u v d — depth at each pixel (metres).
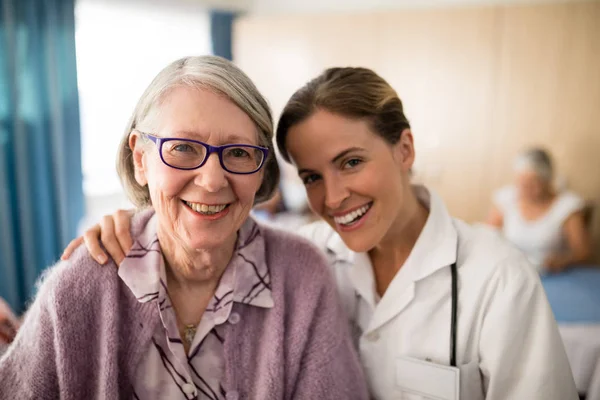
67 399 0.80
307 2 4.07
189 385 0.83
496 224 2.95
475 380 0.97
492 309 0.95
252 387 0.86
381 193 0.96
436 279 1.02
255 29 4.29
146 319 0.83
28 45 2.89
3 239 2.83
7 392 0.82
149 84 0.80
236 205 0.81
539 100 3.67
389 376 1.04
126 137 0.86
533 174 2.74
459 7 3.77
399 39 3.96
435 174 4.01
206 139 0.75
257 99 0.81
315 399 0.88
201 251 0.84
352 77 0.95
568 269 2.54
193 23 4.25
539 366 0.89
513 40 3.67
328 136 0.91
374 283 1.12
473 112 3.85
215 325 0.85
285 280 0.95
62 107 3.10
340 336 0.95
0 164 2.79
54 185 3.10
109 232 0.88
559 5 3.52
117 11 3.59
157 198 0.79
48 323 0.81
